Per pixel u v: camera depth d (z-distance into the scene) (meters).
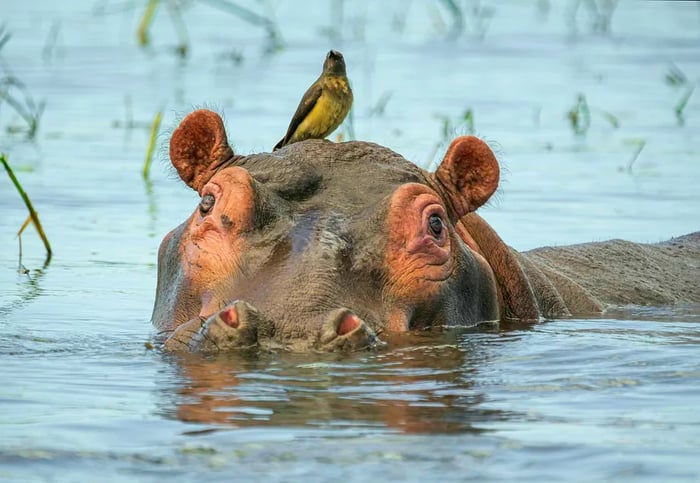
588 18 97.38
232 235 23.70
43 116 59.34
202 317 22.86
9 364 22.50
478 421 18.77
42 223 41.16
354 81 69.38
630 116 62.03
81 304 29.75
